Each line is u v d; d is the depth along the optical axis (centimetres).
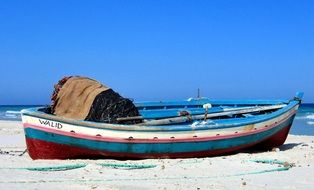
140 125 1245
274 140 1510
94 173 1003
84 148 1190
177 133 1265
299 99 1591
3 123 3525
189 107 1664
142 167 1103
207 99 1700
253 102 1712
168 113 1526
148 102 1584
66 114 1281
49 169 1040
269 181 934
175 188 843
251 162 1201
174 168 1098
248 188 860
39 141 1175
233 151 1402
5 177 914
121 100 1284
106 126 1191
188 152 1294
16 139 2020
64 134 1170
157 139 1241
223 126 1343
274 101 1667
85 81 1312
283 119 1509
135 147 1224
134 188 830
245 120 1427
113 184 871
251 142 1429
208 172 1048
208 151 1329
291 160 1249
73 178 930
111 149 1206
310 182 924
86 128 1180
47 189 800
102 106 1264
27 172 992
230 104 1720
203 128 1305
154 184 881
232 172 1049
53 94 1323
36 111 1196
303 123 4291
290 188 862
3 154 1362
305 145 1688
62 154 1192
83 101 1281
